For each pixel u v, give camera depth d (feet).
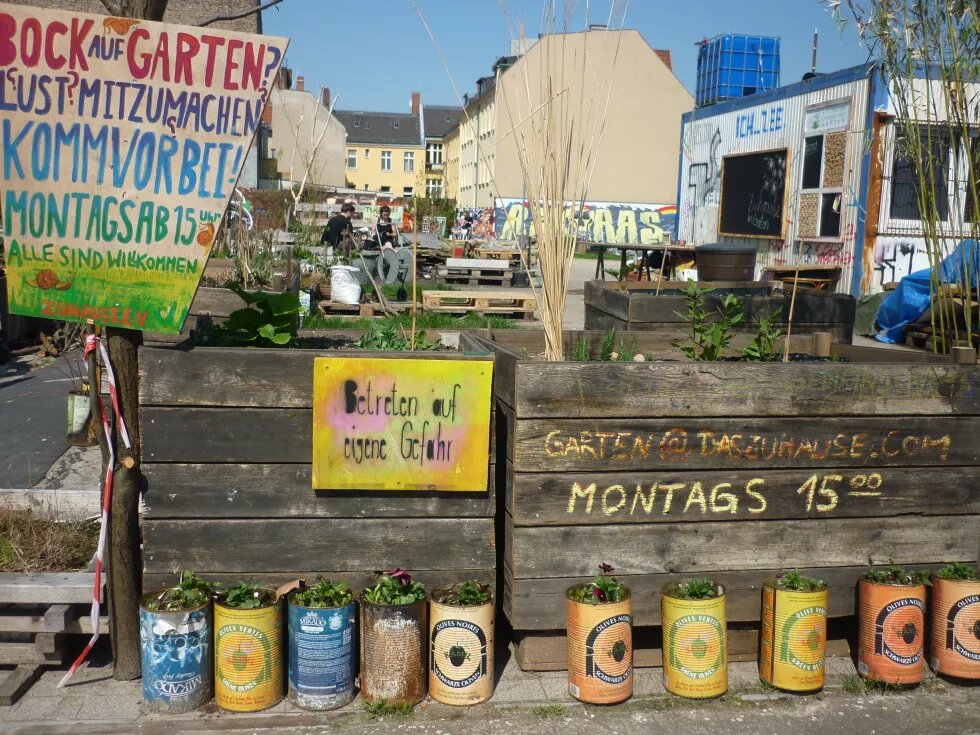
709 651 12.16
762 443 12.67
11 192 11.44
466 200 146.82
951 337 17.40
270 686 11.75
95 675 12.49
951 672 12.84
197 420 11.95
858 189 45.24
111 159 11.52
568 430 12.17
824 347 18.25
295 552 12.28
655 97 147.54
